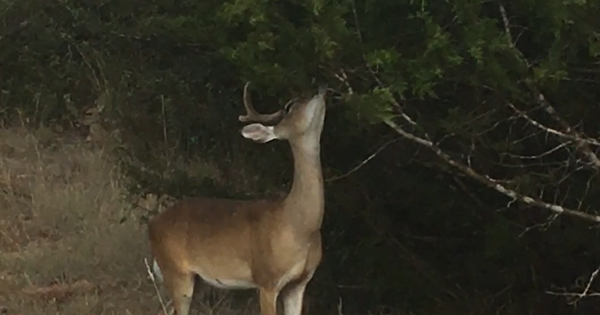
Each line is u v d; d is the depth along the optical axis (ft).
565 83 24.44
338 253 32.09
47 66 54.29
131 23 36.27
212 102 34.32
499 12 23.31
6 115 59.88
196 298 35.32
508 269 29.48
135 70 36.32
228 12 23.58
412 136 23.49
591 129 25.40
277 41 23.91
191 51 34.14
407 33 23.89
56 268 38.91
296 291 28.07
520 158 26.14
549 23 22.22
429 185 28.99
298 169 26.63
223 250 28.14
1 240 42.80
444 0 22.88
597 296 28.96
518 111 23.79
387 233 30.83
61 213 45.03
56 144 56.29
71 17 42.91
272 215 27.25
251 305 35.58
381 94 22.13
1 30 53.42
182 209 29.17
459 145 26.12
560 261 28.58
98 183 48.32
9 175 50.16
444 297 31.48
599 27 22.11
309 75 25.03
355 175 30.17
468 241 30.48
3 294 36.58
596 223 26.07
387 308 33.27
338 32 22.52
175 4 32.01
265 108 32.89
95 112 54.03
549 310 29.96
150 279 37.42
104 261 39.60
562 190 26.86
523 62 22.27
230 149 35.01
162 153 36.42
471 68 23.02
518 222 28.02
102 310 35.01
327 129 29.27
